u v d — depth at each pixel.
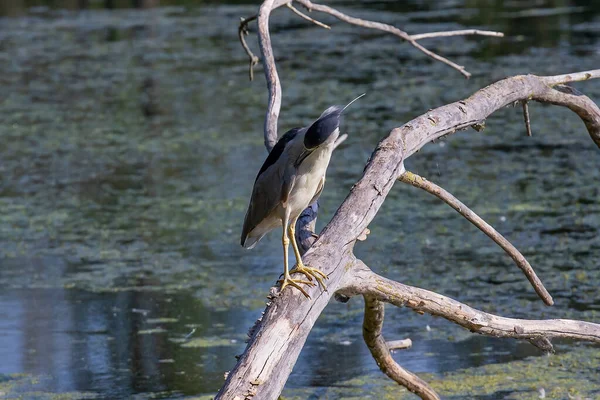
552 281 11.66
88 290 12.20
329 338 10.70
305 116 20.12
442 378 9.41
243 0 36.62
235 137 19.44
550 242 12.97
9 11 37.19
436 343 10.39
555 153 17.20
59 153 19.03
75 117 21.88
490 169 16.45
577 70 21.73
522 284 11.66
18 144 19.80
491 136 18.69
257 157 17.94
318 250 5.67
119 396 9.31
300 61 25.97
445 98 20.81
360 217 5.91
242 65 26.12
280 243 13.95
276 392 4.96
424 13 30.33
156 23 32.91
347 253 5.83
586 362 9.72
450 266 12.38
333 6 32.50
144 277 12.58
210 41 29.41
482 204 14.66
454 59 24.55
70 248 13.73
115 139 19.88
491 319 6.46
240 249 13.55
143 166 17.83
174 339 10.66
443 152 17.73
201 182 16.59
